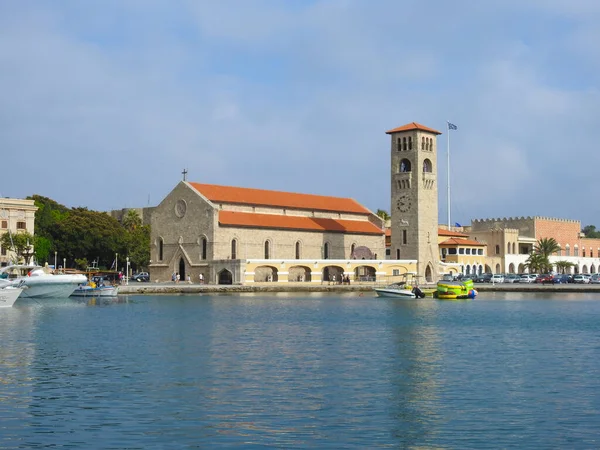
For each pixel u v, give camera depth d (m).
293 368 51.53
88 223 195.00
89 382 46.25
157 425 36.16
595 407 39.84
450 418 37.50
